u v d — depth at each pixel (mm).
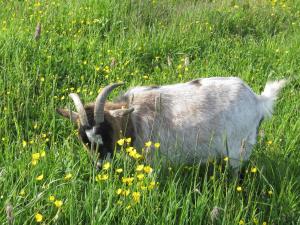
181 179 1844
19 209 1545
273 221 1704
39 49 2711
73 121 1817
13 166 1741
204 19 3572
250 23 3719
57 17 3268
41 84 2389
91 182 1750
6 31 2883
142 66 2889
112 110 1777
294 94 2629
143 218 1574
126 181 1606
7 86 2324
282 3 4055
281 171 1954
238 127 1879
